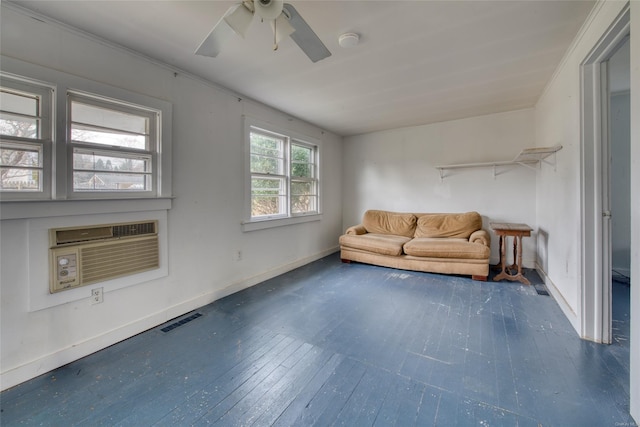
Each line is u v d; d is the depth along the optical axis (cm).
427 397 149
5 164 164
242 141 315
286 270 385
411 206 463
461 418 135
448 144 428
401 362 180
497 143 393
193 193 264
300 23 144
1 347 160
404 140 465
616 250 345
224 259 296
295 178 410
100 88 198
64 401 149
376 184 496
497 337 209
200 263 271
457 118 412
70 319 186
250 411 141
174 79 245
